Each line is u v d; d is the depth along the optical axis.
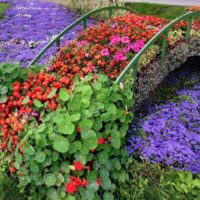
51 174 0.96
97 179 0.98
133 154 1.16
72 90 1.07
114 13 3.01
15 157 1.03
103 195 0.98
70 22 2.93
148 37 1.42
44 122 1.01
